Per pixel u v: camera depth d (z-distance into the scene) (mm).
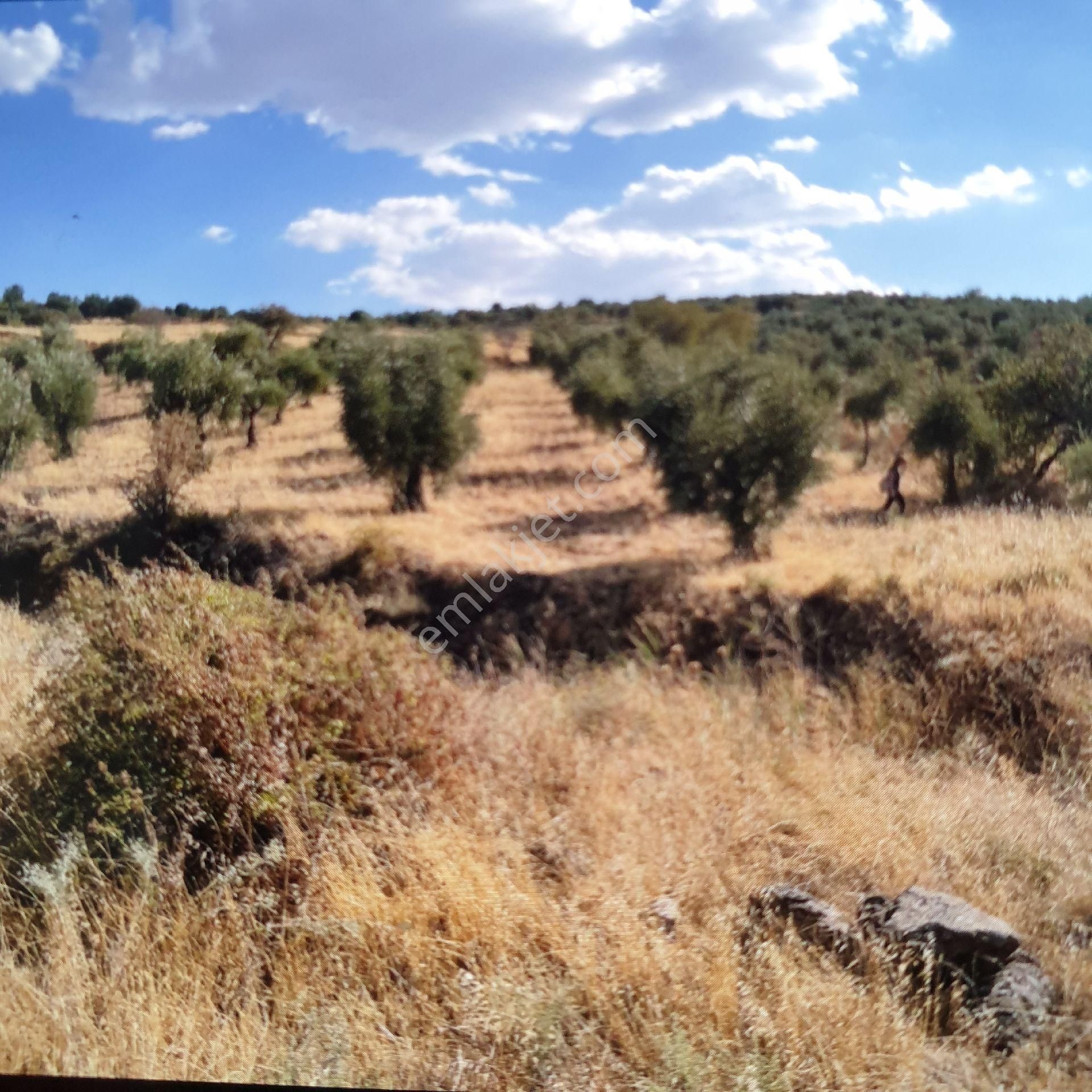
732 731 4293
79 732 3621
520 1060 2627
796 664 4859
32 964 2947
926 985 2729
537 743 4020
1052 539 5434
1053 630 4703
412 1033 2740
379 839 3375
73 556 5270
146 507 5344
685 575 5449
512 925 3049
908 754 4266
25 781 3600
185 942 2951
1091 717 4250
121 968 2834
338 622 4031
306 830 3410
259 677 3623
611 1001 2789
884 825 3617
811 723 4441
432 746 3795
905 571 5301
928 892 3100
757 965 2852
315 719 3707
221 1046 2625
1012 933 2869
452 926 3068
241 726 3520
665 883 3293
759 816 3682
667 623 5184
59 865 3111
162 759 3504
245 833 3354
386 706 3785
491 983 2820
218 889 3129
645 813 3645
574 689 4695
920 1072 2467
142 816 3391
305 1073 2562
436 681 4059
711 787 3811
